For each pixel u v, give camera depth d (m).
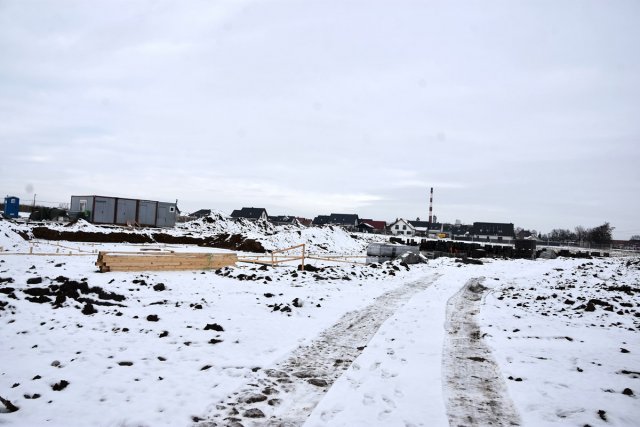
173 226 50.12
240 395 5.48
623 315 11.00
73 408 5.00
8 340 7.62
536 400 5.33
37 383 5.67
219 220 55.88
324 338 8.37
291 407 5.19
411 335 8.64
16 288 11.45
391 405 5.23
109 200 44.81
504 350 7.55
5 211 44.12
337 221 112.75
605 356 7.23
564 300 13.71
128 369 6.34
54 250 24.83
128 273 15.72
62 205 55.78
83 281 12.27
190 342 7.80
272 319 9.84
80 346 7.38
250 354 7.18
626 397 5.42
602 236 92.00
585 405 5.16
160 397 5.36
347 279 17.88
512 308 12.03
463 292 15.40
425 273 22.44
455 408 5.14
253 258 29.20
